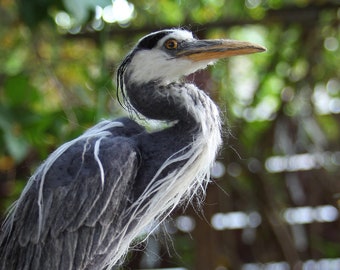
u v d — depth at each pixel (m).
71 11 8.51
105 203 6.31
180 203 8.82
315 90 11.80
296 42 11.73
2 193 10.75
